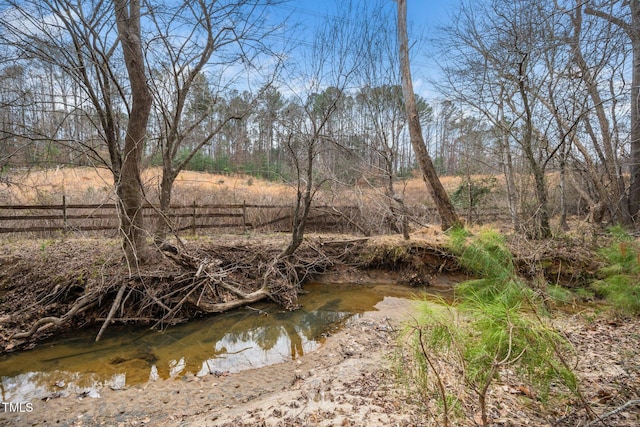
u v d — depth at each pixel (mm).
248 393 4285
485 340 2205
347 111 10648
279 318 7051
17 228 8898
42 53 5621
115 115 6984
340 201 11844
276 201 13102
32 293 6289
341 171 10977
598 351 3971
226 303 7195
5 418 3871
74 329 6129
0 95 5891
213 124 8805
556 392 2881
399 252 9359
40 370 4980
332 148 9727
